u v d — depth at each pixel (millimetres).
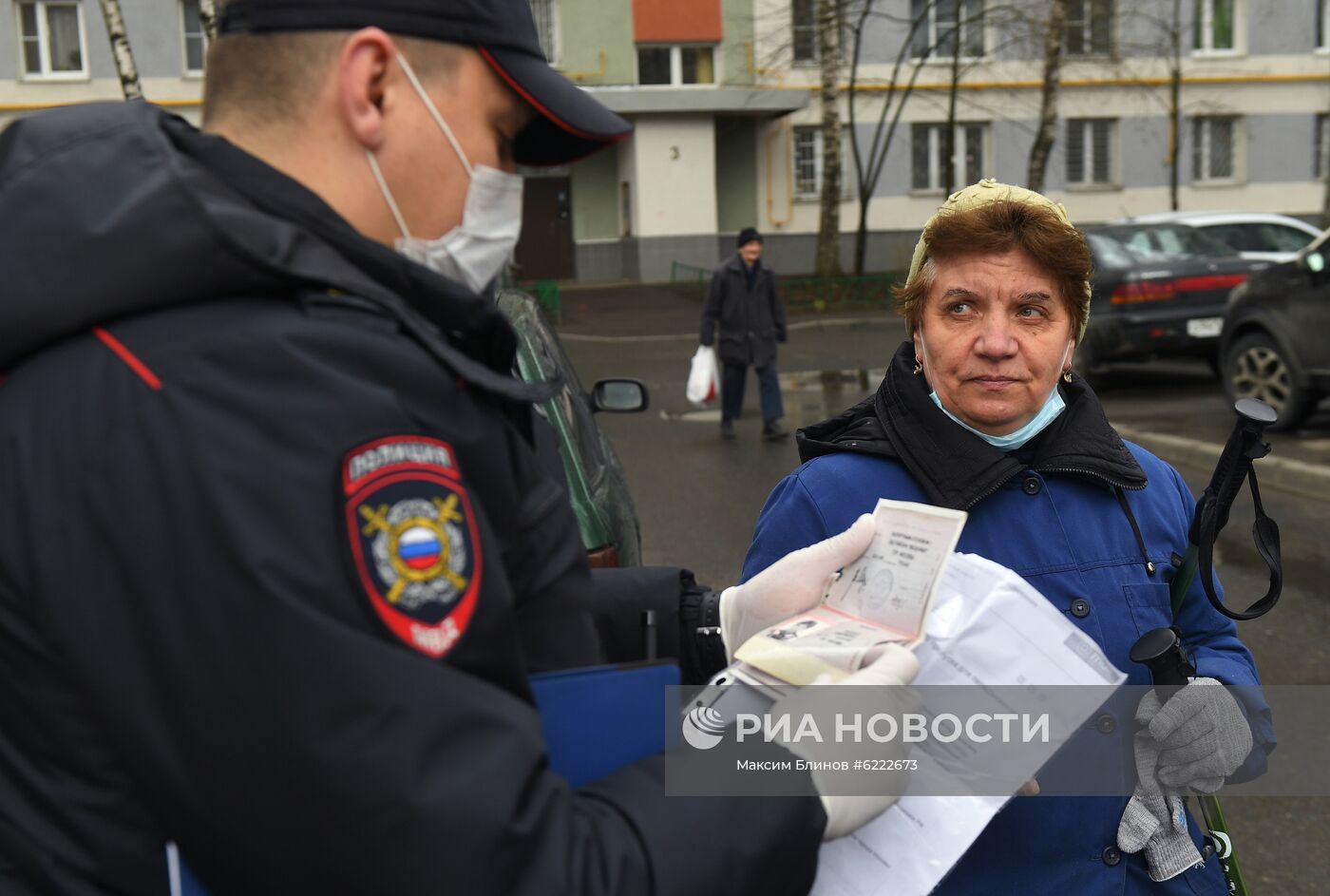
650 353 18719
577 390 4270
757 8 28859
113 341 935
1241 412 1735
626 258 29953
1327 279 8531
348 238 1033
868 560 1439
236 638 865
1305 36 30391
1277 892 3125
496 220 1159
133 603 883
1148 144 30578
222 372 916
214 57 1096
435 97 1089
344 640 873
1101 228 12523
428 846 866
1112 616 1769
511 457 1136
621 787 1036
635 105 27641
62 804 931
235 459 891
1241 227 13023
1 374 973
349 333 959
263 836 873
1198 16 29828
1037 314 1781
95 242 930
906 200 30406
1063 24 23141
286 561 875
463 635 948
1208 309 11367
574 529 1209
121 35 12016
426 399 993
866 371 15008
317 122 1058
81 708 917
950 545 1368
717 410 12438
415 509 935
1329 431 8992
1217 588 1815
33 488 919
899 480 1843
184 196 944
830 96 24797
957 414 1828
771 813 1051
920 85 29797
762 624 1481
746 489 8438
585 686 1130
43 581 904
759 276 10352
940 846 1352
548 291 24406
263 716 860
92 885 935
